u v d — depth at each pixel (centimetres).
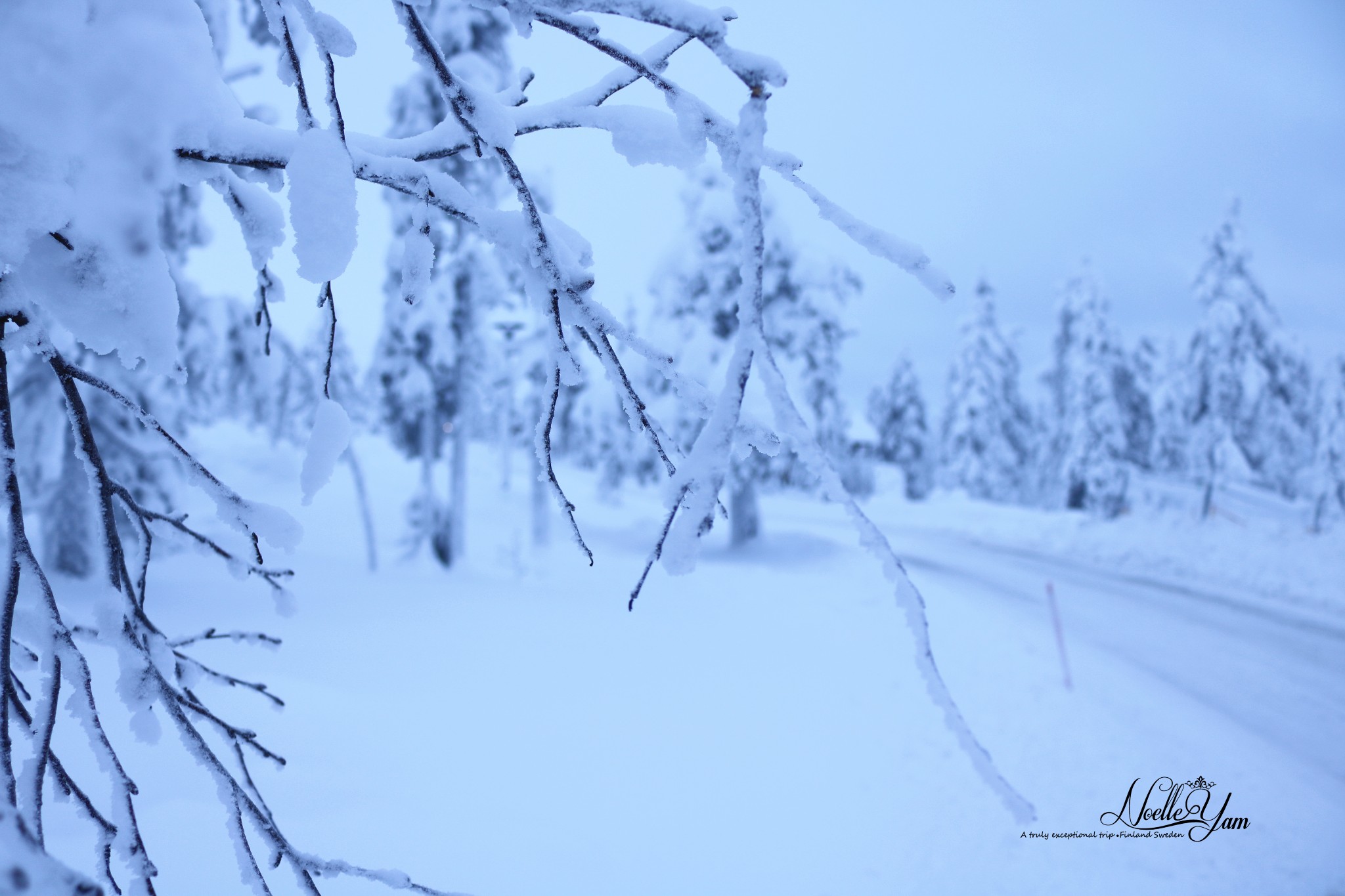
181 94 68
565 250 102
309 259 69
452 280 1591
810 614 1235
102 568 110
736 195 62
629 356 118
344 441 87
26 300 94
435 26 1409
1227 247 2727
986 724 768
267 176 119
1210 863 530
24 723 111
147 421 109
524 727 647
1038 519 2736
